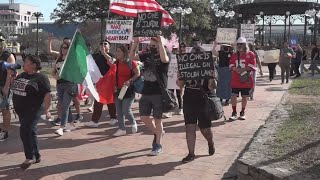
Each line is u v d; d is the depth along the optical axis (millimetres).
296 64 22938
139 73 8703
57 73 9430
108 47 9742
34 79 6727
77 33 8664
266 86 18281
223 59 12500
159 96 7316
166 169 6711
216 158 7262
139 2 11477
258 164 5746
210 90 7094
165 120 10656
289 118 9180
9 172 6621
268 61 20484
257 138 7344
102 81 9273
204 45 14250
